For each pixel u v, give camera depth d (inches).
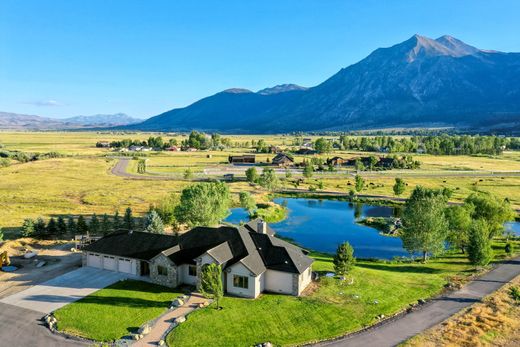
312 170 6712.6
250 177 5807.1
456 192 5191.9
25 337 1546.5
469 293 2032.5
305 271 2074.3
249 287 1927.9
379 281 2183.8
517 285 2138.3
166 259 2026.3
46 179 5944.9
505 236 3304.6
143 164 7337.6
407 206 2824.8
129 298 1886.1
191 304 1835.6
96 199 4542.3
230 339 1544.0
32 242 2802.7
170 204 3267.7
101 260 2279.8
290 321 1694.1
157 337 1550.2
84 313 1729.8
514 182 5984.3
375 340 1555.1
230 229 2199.8
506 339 1563.7
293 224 3848.4
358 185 5162.4
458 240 2869.1
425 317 1755.7
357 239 3371.1
